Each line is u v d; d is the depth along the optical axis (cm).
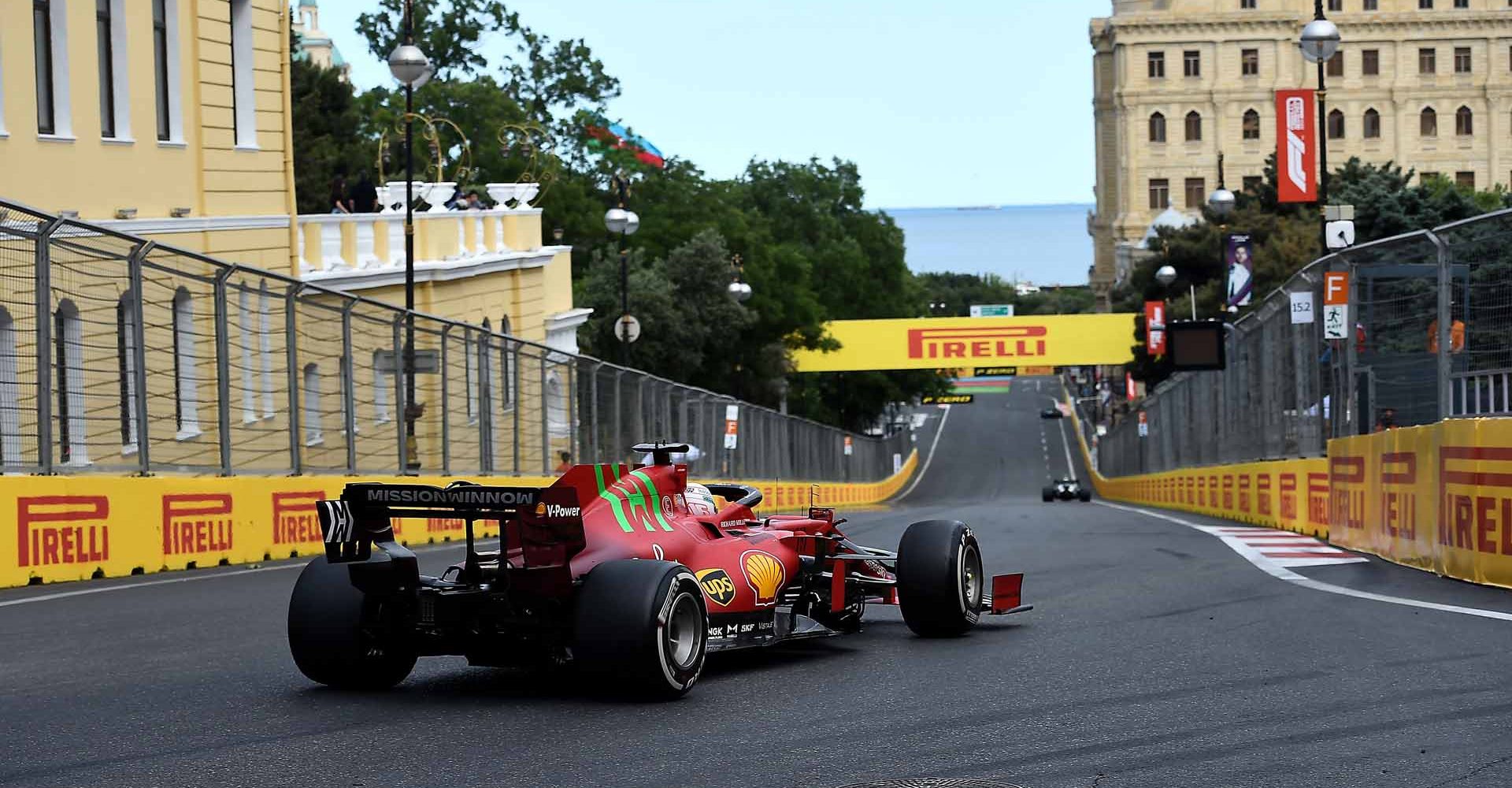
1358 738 628
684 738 641
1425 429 1363
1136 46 12100
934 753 614
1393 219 5888
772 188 9312
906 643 935
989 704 717
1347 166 6806
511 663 758
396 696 743
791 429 5241
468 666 841
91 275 1488
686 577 729
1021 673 808
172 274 1617
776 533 888
